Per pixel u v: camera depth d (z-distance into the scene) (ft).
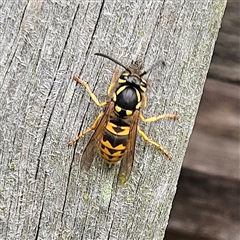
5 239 0.31
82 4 0.29
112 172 0.31
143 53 0.30
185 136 0.31
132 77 0.30
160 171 0.31
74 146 0.30
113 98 0.31
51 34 0.29
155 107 0.31
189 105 0.31
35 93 0.30
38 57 0.29
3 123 0.30
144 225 0.31
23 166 0.30
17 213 0.31
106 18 0.29
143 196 0.31
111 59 0.30
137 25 0.30
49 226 0.31
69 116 0.30
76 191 0.31
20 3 0.29
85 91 0.30
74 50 0.30
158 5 0.29
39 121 0.30
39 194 0.31
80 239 0.31
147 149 0.31
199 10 0.30
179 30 0.30
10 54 0.29
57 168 0.30
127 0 0.29
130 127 0.31
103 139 0.30
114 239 0.31
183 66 0.30
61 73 0.30
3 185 0.30
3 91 0.30
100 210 0.31
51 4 0.29
